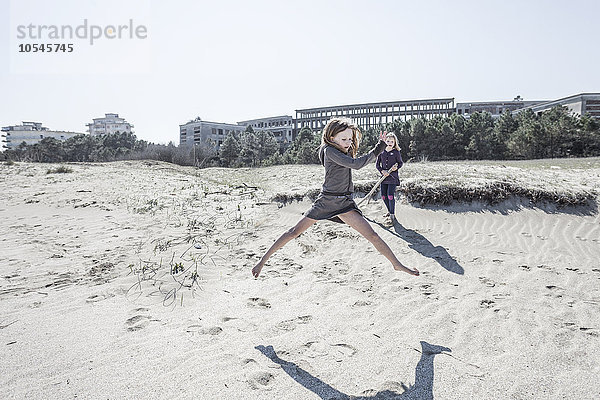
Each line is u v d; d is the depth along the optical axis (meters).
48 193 13.36
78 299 4.85
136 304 4.72
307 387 3.03
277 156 60.50
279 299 4.94
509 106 108.00
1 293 5.03
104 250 7.06
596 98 72.62
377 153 3.65
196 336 3.88
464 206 9.51
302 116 124.12
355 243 7.56
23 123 157.00
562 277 5.80
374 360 3.44
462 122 52.16
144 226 8.93
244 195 12.93
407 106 112.44
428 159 51.00
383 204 9.89
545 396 2.94
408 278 5.78
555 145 46.34
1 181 16.31
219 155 68.69
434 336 3.92
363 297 5.02
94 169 22.20
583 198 9.47
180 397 2.89
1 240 7.81
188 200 12.13
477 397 2.91
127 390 2.96
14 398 2.84
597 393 2.97
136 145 77.94
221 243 7.63
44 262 6.37
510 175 12.34
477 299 4.93
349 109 117.38
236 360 3.42
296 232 3.94
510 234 8.10
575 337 3.90
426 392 2.97
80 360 3.39
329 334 3.95
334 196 3.85
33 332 3.94
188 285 5.37
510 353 3.58
